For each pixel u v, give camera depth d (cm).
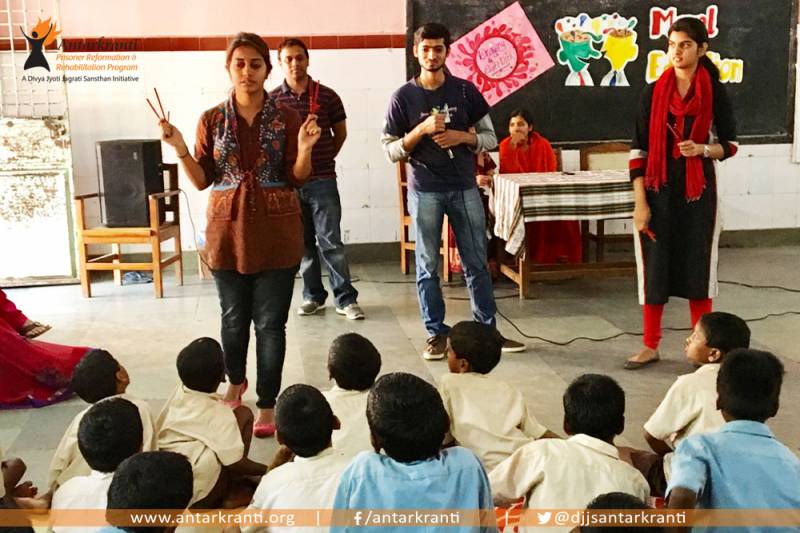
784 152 651
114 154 526
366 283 565
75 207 526
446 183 393
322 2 600
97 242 525
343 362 240
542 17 616
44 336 439
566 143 634
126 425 199
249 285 316
